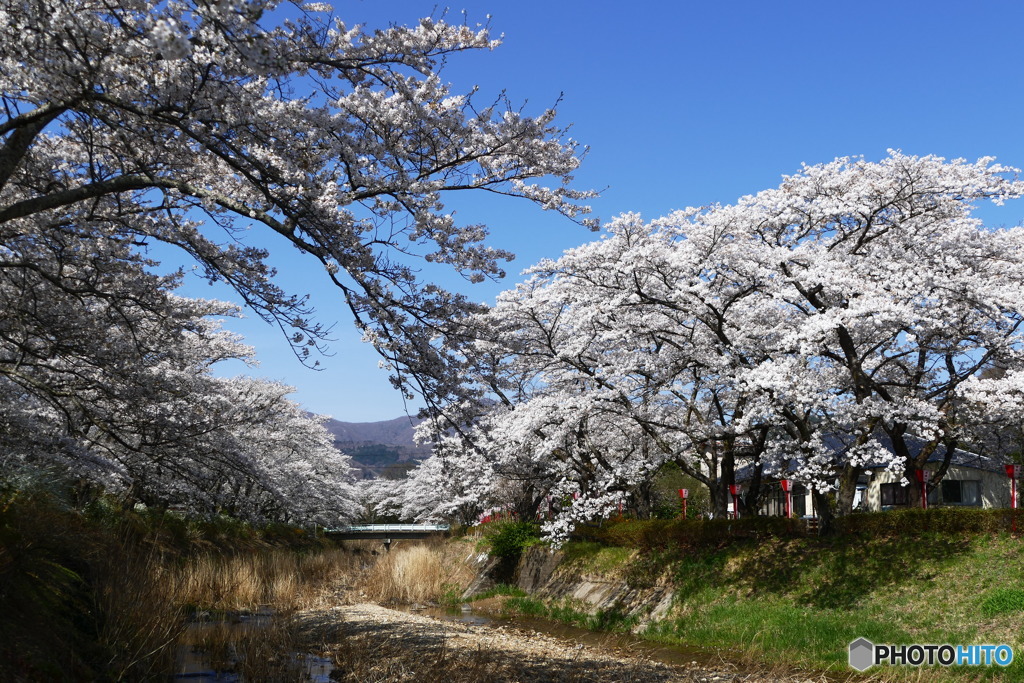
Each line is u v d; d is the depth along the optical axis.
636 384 20.03
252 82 7.62
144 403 13.38
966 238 17.55
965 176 17.34
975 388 17.03
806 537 18.89
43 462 13.23
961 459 28.78
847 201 17.48
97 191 8.14
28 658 7.78
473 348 9.98
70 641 9.10
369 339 9.30
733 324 18.73
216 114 7.61
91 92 7.25
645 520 23.44
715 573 19.08
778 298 17.34
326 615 21.28
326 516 43.81
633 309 19.70
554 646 16.83
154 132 8.00
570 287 20.20
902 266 17.58
